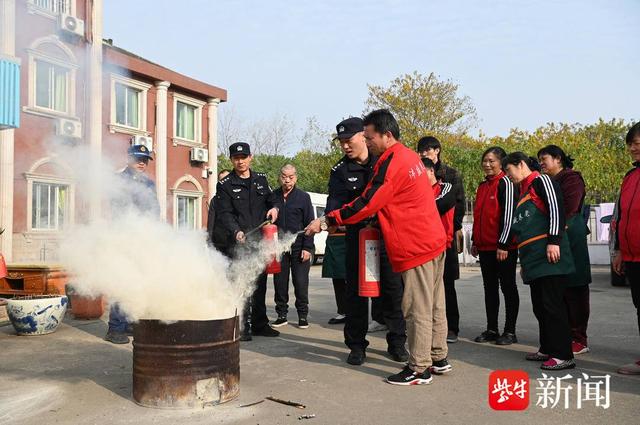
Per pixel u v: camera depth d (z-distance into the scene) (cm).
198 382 378
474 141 3388
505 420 356
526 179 513
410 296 430
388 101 3241
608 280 1330
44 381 446
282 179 698
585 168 2544
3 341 598
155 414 369
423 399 397
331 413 369
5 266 707
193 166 1938
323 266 722
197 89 1906
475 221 602
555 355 472
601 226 1841
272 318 762
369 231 476
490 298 590
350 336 501
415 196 424
